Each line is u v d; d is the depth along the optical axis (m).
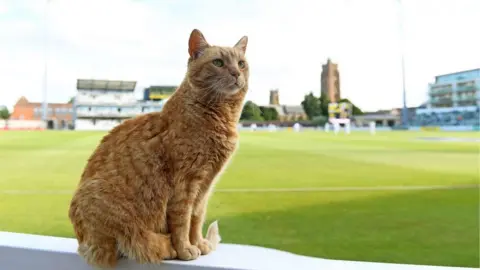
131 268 0.79
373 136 13.52
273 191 4.60
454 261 2.39
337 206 3.88
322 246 2.62
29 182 4.75
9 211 3.28
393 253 2.50
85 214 0.75
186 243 0.80
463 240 2.77
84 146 7.35
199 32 0.85
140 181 0.76
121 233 0.75
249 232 2.90
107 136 0.86
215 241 0.95
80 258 0.82
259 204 3.84
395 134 14.17
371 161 7.68
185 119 0.77
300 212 3.57
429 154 8.75
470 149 9.46
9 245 0.87
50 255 0.84
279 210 3.62
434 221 3.31
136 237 0.75
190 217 0.81
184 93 0.80
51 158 6.55
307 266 0.84
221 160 0.81
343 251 2.53
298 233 2.89
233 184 5.04
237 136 0.84
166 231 0.80
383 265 0.87
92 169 0.80
